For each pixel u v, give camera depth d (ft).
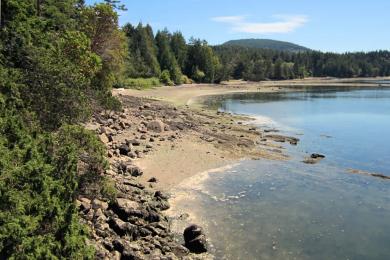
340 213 70.79
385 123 175.32
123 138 105.50
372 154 115.85
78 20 158.10
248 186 83.30
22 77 73.00
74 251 38.52
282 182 86.99
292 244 58.59
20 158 47.24
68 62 89.76
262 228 63.31
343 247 58.54
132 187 73.36
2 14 97.91
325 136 142.82
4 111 58.95
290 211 70.74
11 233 34.96
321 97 322.14
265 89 425.69
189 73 493.77
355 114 207.31
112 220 55.16
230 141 123.75
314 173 94.79
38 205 39.88
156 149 102.89
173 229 61.16
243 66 590.55
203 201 73.61
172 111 179.52
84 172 58.85
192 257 53.11
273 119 185.47
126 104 177.47
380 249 58.44
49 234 38.29
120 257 49.01
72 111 74.95
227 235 60.29
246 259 53.67
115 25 160.15
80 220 51.72
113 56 160.25
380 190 83.61
